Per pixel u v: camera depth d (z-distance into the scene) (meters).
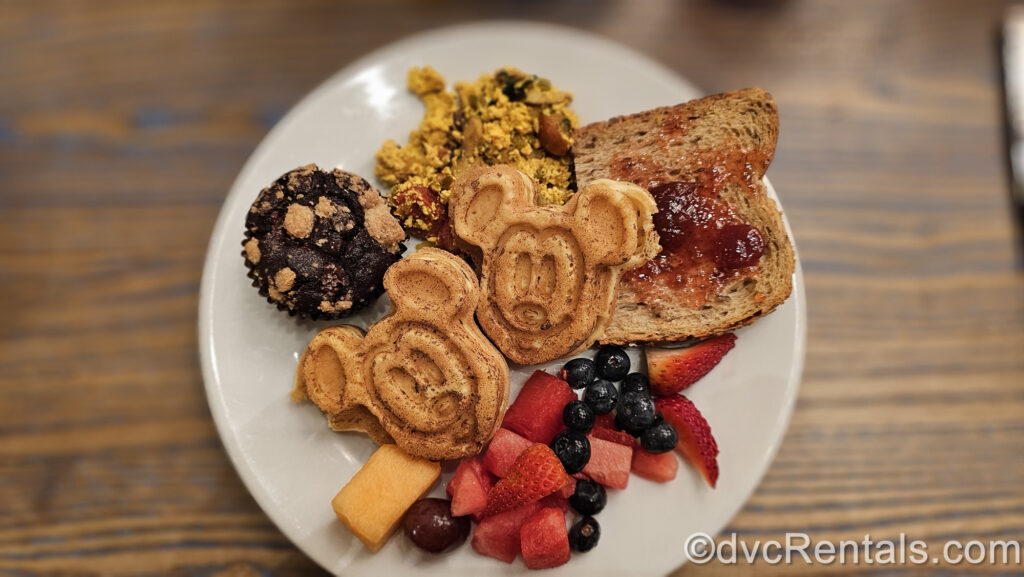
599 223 0.27
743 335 0.29
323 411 0.27
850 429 0.36
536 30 0.32
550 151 0.30
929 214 0.38
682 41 0.40
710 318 0.29
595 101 0.31
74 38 0.39
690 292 0.29
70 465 0.35
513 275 0.27
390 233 0.28
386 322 0.27
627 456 0.27
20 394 0.36
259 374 0.29
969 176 0.39
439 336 0.26
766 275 0.29
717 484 0.28
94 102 0.39
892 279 0.38
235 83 0.39
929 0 0.40
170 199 0.38
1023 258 0.38
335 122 0.31
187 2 0.40
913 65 0.40
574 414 0.27
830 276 0.37
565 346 0.27
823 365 0.37
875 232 0.38
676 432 0.27
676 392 0.29
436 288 0.27
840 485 0.35
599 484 0.28
